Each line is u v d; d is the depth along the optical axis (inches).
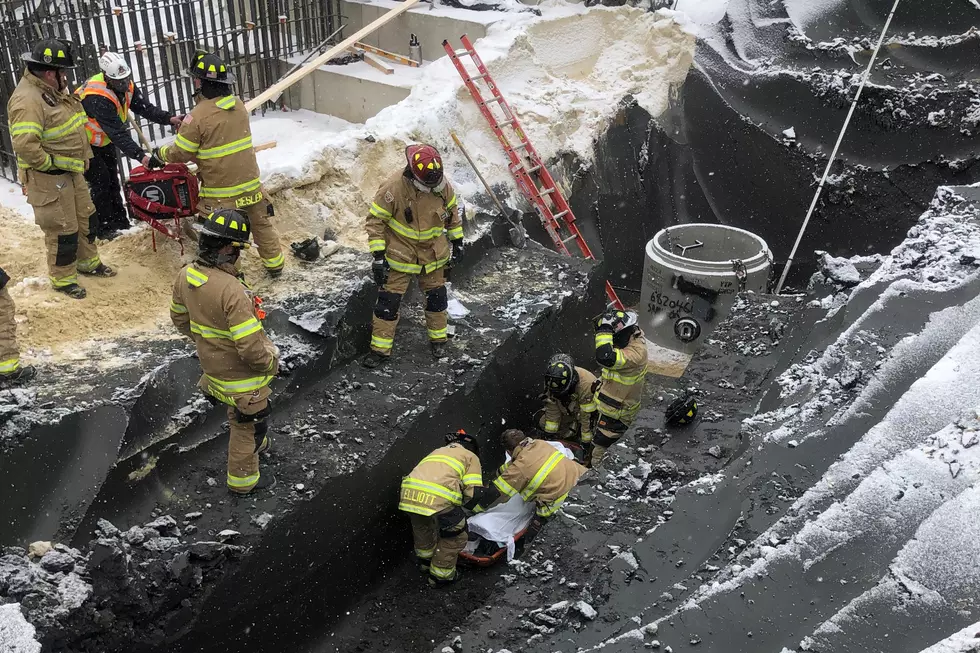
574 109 440.5
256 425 216.5
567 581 184.7
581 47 471.5
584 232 435.2
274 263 295.0
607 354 284.5
